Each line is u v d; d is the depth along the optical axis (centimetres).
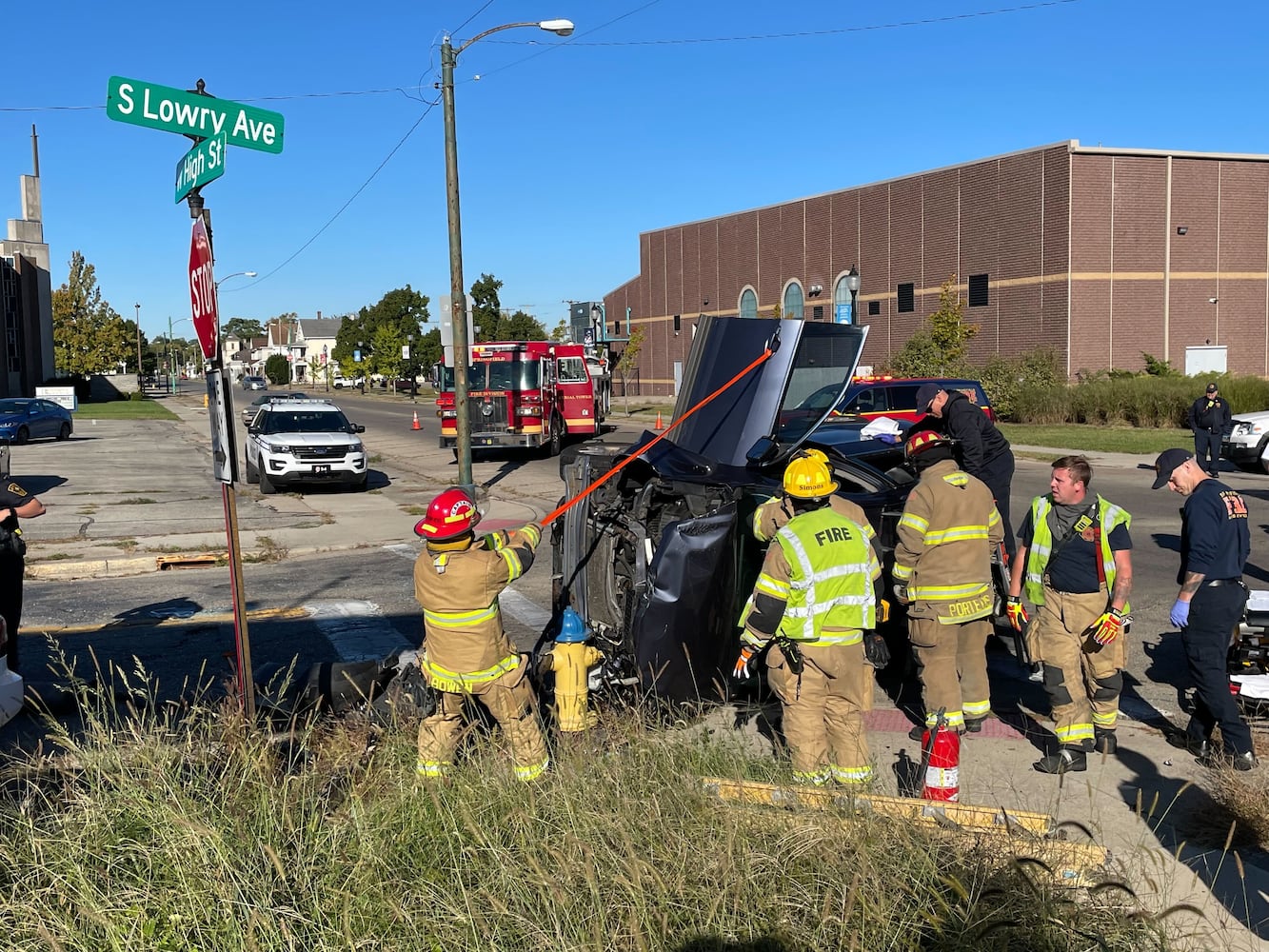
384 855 363
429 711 514
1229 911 364
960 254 3800
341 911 331
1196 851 418
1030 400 3170
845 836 353
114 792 401
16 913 328
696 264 5391
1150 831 438
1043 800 471
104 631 822
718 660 537
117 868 354
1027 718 600
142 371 9681
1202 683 498
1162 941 314
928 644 487
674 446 641
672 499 636
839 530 439
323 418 1923
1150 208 3400
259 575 1074
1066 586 504
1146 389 2905
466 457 1620
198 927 325
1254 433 1823
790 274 4712
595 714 512
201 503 1661
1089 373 3272
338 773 450
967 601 482
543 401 2431
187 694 645
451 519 441
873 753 536
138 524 1406
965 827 370
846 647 438
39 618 870
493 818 388
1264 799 443
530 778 427
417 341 8288
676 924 321
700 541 523
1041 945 304
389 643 779
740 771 439
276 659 733
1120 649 519
